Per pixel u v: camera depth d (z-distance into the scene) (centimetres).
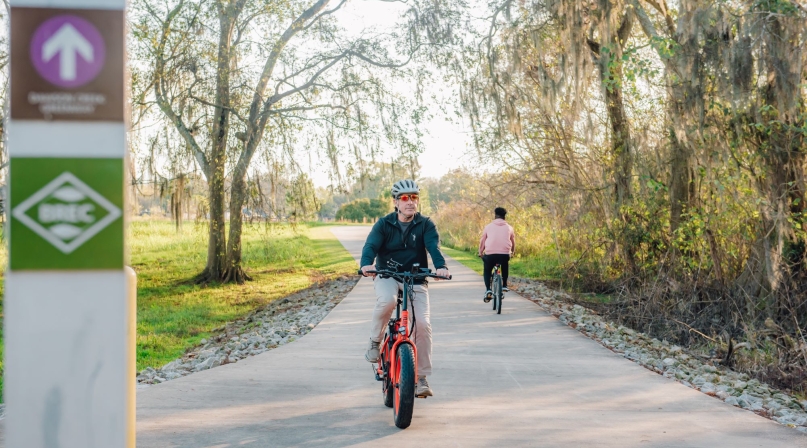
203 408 562
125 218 192
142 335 1130
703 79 1134
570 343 917
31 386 187
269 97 1939
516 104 1598
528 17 1510
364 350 845
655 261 1380
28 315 187
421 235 559
